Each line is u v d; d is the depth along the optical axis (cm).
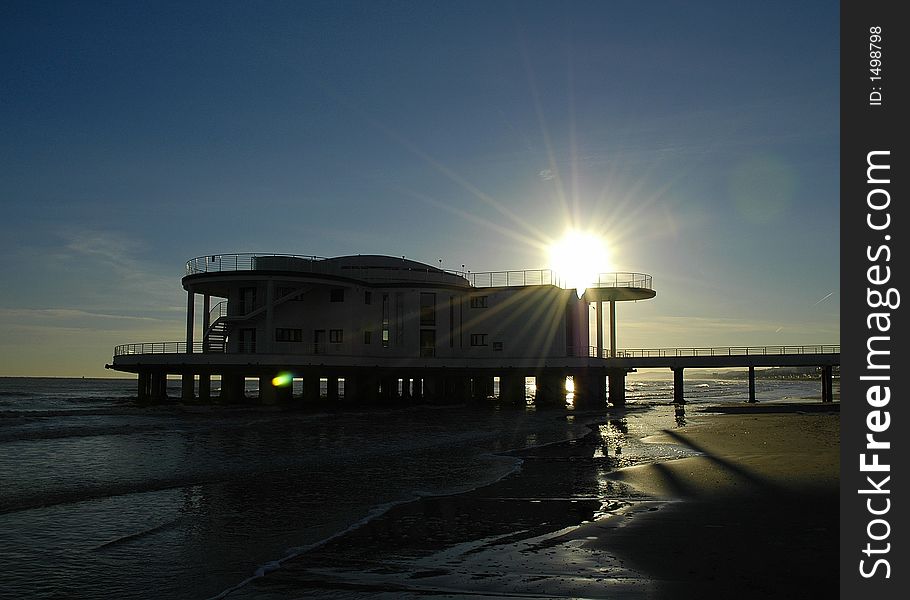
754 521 1457
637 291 6312
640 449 2816
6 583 1077
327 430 3541
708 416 4794
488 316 6191
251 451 2664
